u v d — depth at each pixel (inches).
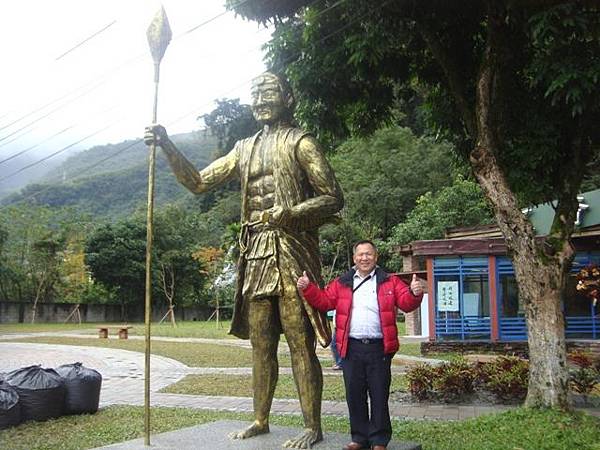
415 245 695.7
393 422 308.3
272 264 209.9
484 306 711.7
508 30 319.9
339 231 1294.3
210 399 403.9
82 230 1726.1
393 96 406.0
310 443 195.9
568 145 332.5
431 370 395.5
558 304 297.7
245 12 350.9
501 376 375.9
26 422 318.3
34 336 1048.2
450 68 351.6
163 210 1852.9
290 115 227.3
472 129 344.8
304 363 206.4
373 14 325.4
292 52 367.2
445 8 335.9
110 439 278.5
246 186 220.2
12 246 1599.4
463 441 247.9
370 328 191.0
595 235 637.3
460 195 1122.0
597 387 388.5
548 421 266.1
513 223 307.1
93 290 1761.8
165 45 216.4
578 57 272.8
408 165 1402.6
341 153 1539.1
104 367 594.9
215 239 1825.8
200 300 1909.4
